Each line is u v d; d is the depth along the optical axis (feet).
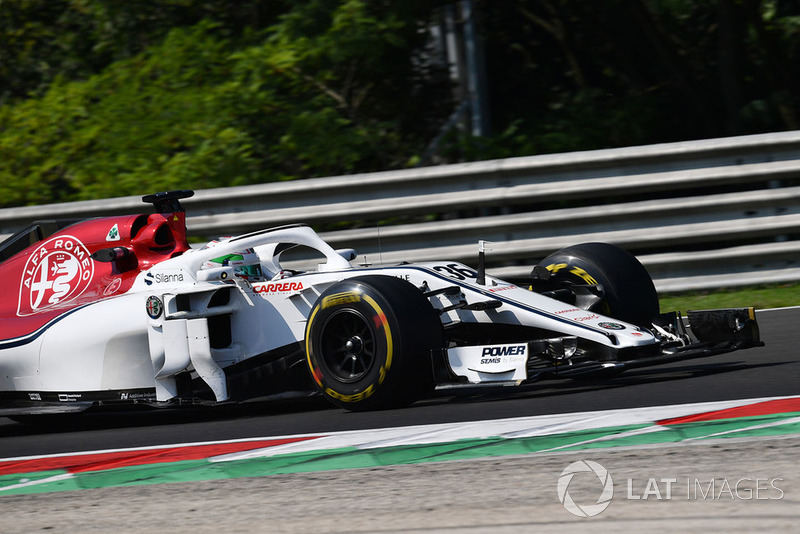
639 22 136.56
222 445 52.39
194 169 118.11
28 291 69.15
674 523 33.99
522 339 59.82
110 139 124.57
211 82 129.39
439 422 52.75
